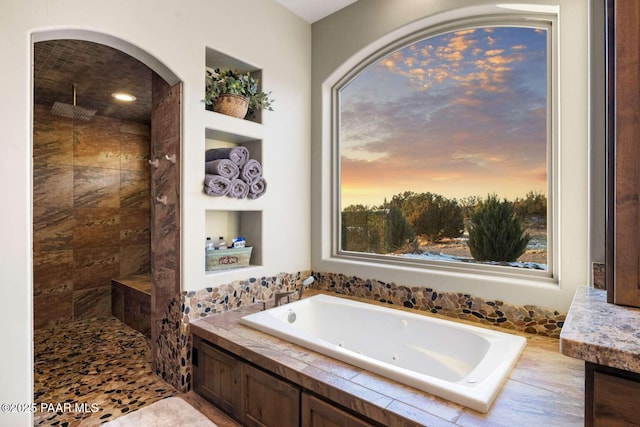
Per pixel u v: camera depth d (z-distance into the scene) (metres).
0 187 1.42
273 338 1.83
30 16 1.50
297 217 2.80
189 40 2.07
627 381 0.75
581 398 1.24
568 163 1.77
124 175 3.91
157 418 1.77
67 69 2.61
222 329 1.96
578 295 1.28
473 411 1.16
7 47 1.44
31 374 1.49
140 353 2.69
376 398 1.24
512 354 1.55
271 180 2.58
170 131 2.12
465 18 2.17
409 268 2.38
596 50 1.58
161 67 2.00
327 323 2.42
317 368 1.49
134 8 1.82
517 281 1.94
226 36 2.28
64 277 3.47
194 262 2.10
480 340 1.78
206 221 2.48
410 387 1.32
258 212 2.55
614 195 1.01
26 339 1.48
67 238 3.49
